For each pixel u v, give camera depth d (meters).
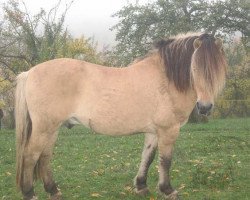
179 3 22.97
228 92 28.36
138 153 10.63
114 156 10.23
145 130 5.97
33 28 21.28
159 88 5.88
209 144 11.88
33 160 5.79
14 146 12.26
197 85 5.67
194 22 23.20
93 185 7.12
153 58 6.06
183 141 12.72
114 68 6.02
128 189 6.70
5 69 23.22
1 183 7.22
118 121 5.82
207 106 5.61
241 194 6.39
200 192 6.54
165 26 22.91
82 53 26.03
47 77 5.76
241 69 30.19
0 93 23.95
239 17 23.78
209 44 5.63
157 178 7.52
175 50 5.94
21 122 5.84
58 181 7.39
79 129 17.53
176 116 5.95
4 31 21.78
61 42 22.62
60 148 11.65
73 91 5.79
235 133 15.38
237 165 8.61
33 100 5.73
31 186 5.83
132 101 5.80
